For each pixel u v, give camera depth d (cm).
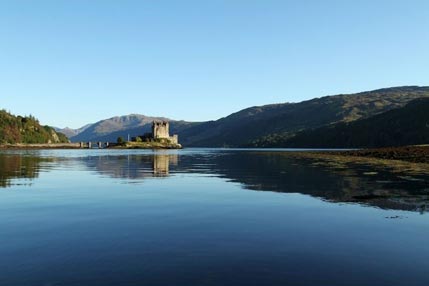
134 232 1527
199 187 3091
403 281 1015
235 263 1150
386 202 2233
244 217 1825
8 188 3011
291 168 5372
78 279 1027
